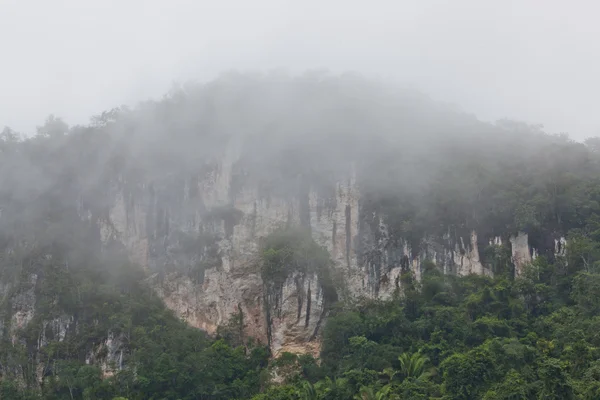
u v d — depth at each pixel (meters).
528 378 73.81
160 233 106.44
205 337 98.56
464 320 89.19
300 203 106.62
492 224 102.69
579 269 95.25
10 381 87.75
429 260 101.00
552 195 102.88
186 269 103.19
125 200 108.38
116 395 86.44
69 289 95.75
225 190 108.06
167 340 92.31
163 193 108.25
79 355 92.06
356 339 89.12
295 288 97.56
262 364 94.44
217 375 89.56
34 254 98.94
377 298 99.62
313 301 97.19
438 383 81.88
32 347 91.69
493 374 76.94
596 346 78.06
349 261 103.00
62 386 87.44
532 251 100.25
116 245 106.12
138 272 103.31
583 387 68.62
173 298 101.81
